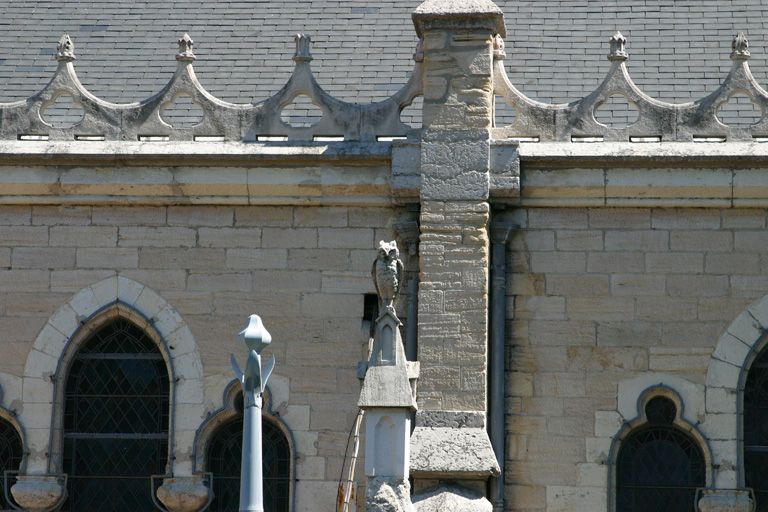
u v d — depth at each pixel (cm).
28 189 4119
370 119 4128
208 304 4094
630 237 4062
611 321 4038
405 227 4059
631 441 4034
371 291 4078
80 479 4097
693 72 4519
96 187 4112
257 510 2972
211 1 4853
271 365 3077
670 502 4000
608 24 4684
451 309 3953
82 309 4109
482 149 4016
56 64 4691
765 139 4078
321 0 4822
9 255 4138
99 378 4131
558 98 4469
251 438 2986
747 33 4628
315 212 4112
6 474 4084
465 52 4056
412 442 3866
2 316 4116
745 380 4006
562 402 4012
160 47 4744
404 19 4741
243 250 4106
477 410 3906
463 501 3778
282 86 4559
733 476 3947
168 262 4112
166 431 4100
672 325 4025
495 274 4034
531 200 4062
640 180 4028
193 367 4072
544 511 3972
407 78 4544
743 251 4044
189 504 4012
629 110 4403
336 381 4044
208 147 4097
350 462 3997
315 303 4078
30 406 4081
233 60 4656
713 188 4019
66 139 4162
